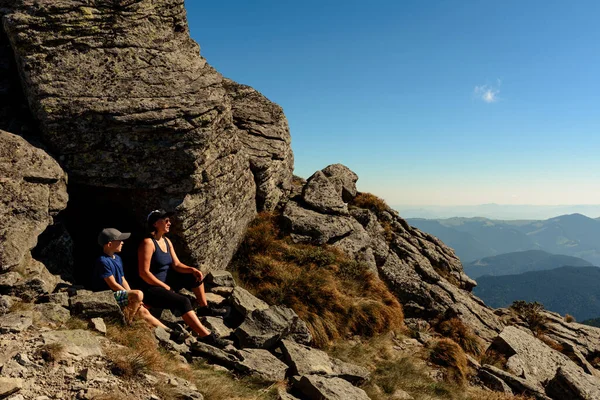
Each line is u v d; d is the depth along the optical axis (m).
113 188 10.66
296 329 10.62
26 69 9.54
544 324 22.05
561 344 19.62
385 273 17.98
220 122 12.15
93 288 8.14
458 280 22.02
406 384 10.59
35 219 8.35
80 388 4.93
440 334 15.66
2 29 10.91
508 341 15.37
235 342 9.55
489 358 14.52
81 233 11.18
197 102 10.98
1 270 7.25
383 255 19.03
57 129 9.49
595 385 12.82
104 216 11.45
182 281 10.10
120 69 10.59
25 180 8.51
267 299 12.23
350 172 24.25
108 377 5.38
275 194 18.33
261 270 13.53
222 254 12.93
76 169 9.83
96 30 10.53
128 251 10.83
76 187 10.66
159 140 10.29
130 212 11.05
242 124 18.81
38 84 9.48
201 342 8.32
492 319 19.22
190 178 10.63
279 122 20.17
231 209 13.39
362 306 13.41
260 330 9.66
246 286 12.82
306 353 9.54
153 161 10.30
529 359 14.84
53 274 8.83
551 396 12.92
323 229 17.02
